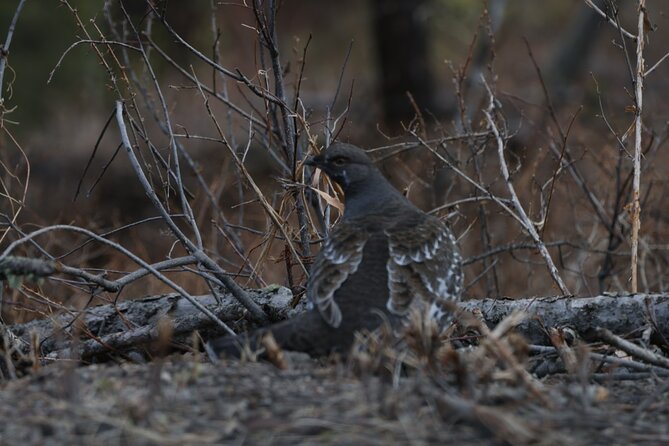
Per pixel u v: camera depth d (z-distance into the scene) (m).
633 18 32.59
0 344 10.09
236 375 7.48
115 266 14.70
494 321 10.22
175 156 10.83
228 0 28.45
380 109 26.33
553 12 37.28
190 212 10.87
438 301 8.23
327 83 32.28
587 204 15.80
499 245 14.46
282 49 35.81
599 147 18.91
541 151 13.77
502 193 15.79
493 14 23.80
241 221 13.08
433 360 7.31
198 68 26.89
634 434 6.65
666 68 30.73
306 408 6.82
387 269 8.26
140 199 22.73
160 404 6.91
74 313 10.82
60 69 25.55
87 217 15.66
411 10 26.36
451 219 13.65
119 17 23.14
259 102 24.00
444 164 13.75
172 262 10.25
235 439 6.42
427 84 26.66
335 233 8.76
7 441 6.46
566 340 9.77
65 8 24.95
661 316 9.79
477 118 18.42
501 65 30.09
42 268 8.89
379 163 14.43
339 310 7.94
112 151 24.70
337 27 40.00
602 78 31.12
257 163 20.56
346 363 7.76
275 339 7.94
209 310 10.63
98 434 6.50
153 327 10.34
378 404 6.88
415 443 6.36
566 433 6.63
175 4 26.59
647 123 17.34
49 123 25.62
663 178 14.52
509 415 6.57
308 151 11.25
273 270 13.78
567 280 14.50
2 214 10.90
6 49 11.01
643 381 8.51
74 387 7.13
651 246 13.42
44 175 22.77
